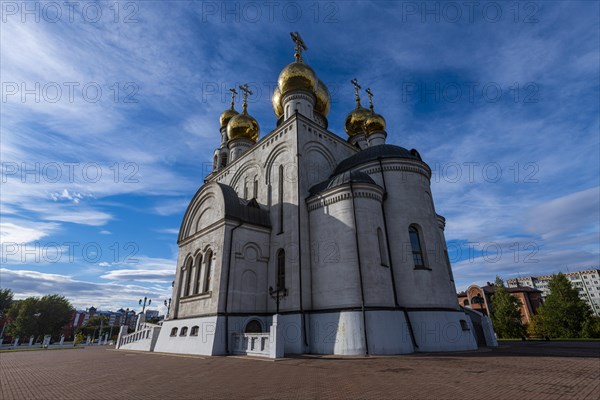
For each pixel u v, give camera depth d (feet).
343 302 56.34
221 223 67.26
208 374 34.86
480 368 34.14
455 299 71.20
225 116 136.26
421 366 36.60
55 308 239.71
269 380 30.09
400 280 61.05
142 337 85.10
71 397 24.81
